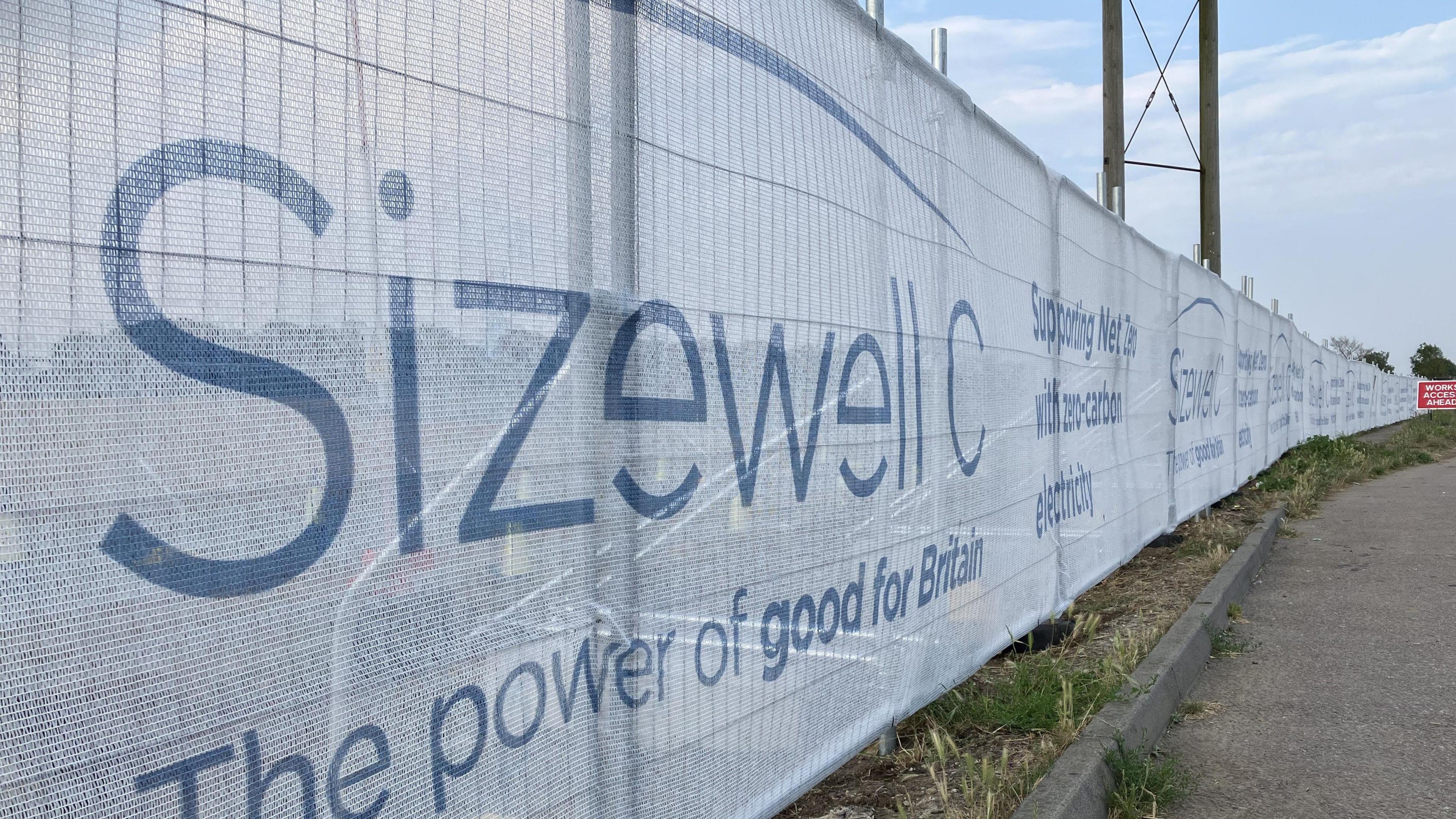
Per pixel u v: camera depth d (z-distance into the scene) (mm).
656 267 2352
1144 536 7816
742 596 2684
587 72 2154
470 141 1850
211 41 1434
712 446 2562
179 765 1382
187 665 1394
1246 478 13219
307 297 1552
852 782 3596
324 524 1576
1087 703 4324
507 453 1922
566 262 2078
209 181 1426
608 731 2191
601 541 2174
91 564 1293
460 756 1812
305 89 1557
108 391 1311
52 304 1257
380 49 1680
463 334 1827
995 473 4613
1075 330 6004
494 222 1899
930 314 3906
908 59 3826
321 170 1579
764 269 2807
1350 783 4000
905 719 3988
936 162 4039
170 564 1377
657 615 2355
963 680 4227
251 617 1472
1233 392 12234
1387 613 7004
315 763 1559
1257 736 4555
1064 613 6043
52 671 1253
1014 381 4883
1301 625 6707
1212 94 16969
